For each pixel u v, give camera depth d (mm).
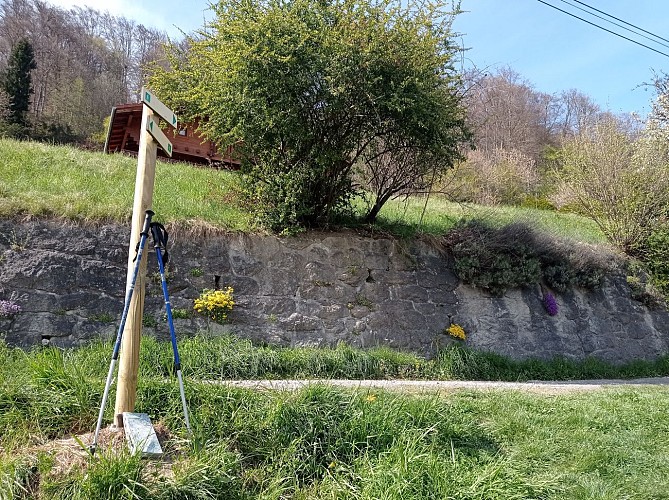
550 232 11391
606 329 11258
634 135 15328
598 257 11719
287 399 4418
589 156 13562
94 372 5070
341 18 8039
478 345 9211
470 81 9516
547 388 7441
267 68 7793
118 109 14953
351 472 3867
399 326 8711
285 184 8422
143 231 3922
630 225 12961
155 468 3432
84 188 8297
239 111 8195
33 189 7641
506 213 13055
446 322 9125
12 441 3607
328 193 8961
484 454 4363
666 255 12656
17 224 6883
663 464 4680
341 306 8430
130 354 3891
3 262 6594
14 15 39281
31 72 34969
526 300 10227
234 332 7570
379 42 7859
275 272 8188
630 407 6309
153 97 4125
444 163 9273
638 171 13047
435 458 3959
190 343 6648
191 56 10398
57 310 6652
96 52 43656
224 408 4254
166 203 8469
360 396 4723
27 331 6426
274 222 8445
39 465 3297
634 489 4168
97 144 24578
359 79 7926
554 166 24109
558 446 4836
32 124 29750
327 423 4266
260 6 8297
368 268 8852
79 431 3896
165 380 4582
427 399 5035
